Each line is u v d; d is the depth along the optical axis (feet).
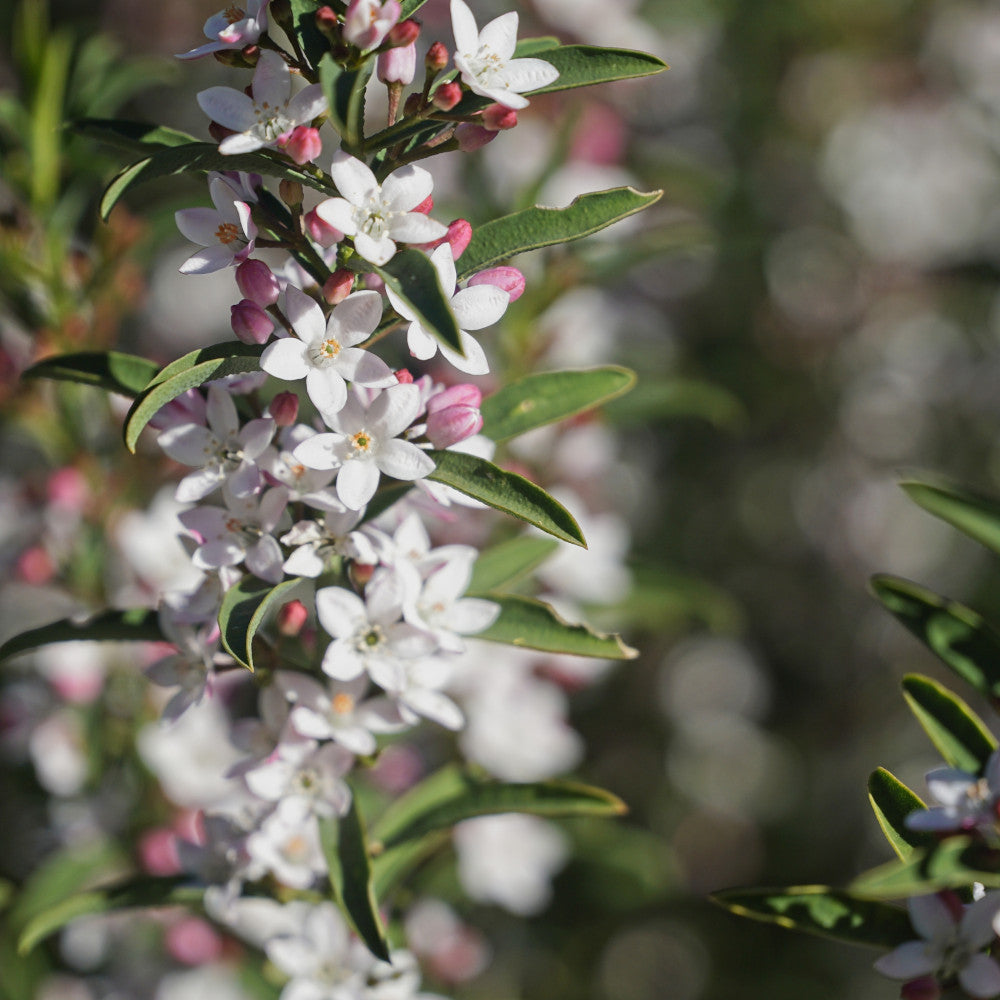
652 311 4.54
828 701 5.15
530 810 2.62
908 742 4.99
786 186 5.10
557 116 3.91
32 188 2.89
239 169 2.48
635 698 4.89
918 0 5.12
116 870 2.96
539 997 4.20
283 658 2.57
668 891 4.05
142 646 2.96
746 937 4.73
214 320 4.43
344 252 2.48
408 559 2.55
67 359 2.56
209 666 2.53
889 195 5.11
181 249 4.41
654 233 3.03
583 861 4.00
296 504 2.53
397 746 2.97
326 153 3.51
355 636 2.51
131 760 2.97
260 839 2.56
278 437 2.53
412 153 2.49
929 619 2.52
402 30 2.46
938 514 2.55
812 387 5.01
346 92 2.43
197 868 2.62
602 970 4.52
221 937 2.93
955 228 5.18
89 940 2.96
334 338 2.46
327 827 2.56
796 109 5.10
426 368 3.04
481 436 2.58
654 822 4.78
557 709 2.99
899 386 5.19
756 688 5.04
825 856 4.93
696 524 4.91
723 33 4.87
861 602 5.15
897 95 5.25
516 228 2.50
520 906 2.99
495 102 2.47
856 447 5.20
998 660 2.51
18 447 3.81
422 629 2.50
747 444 4.99
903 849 2.45
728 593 4.98
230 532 2.51
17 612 3.23
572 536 2.45
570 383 2.62
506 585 2.68
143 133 2.54
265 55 2.46
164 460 2.98
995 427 5.18
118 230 2.90
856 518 5.17
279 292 2.50
